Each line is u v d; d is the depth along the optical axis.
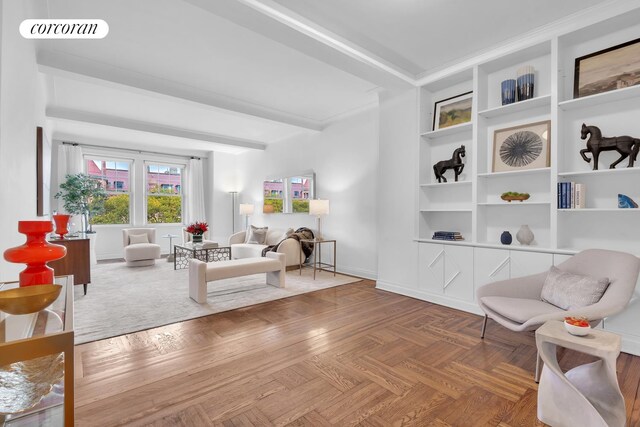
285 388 1.94
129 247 5.95
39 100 3.64
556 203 2.84
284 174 7.14
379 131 4.46
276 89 4.50
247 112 5.16
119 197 7.53
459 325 3.01
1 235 1.68
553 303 2.37
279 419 1.65
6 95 1.75
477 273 3.34
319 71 3.93
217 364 2.24
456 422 1.64
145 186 7.84
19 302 0.98
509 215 3.41
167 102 4.96
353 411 1.72
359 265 5.37
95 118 5.57
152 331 2.84
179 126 6.42
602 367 1.71
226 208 8.80
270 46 3.32
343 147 5.73
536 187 3.22
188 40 3.19
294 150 6.91
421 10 2.68
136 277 5.07
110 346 2.52
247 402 1.80
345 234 5.64
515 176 3.36
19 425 0.92
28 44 2.58
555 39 2.87
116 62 3.65
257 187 8.10
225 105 4.89
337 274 5.51
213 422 1.63
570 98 2.96
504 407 1.76
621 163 2.70
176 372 2.12
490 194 3.55
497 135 3.46
